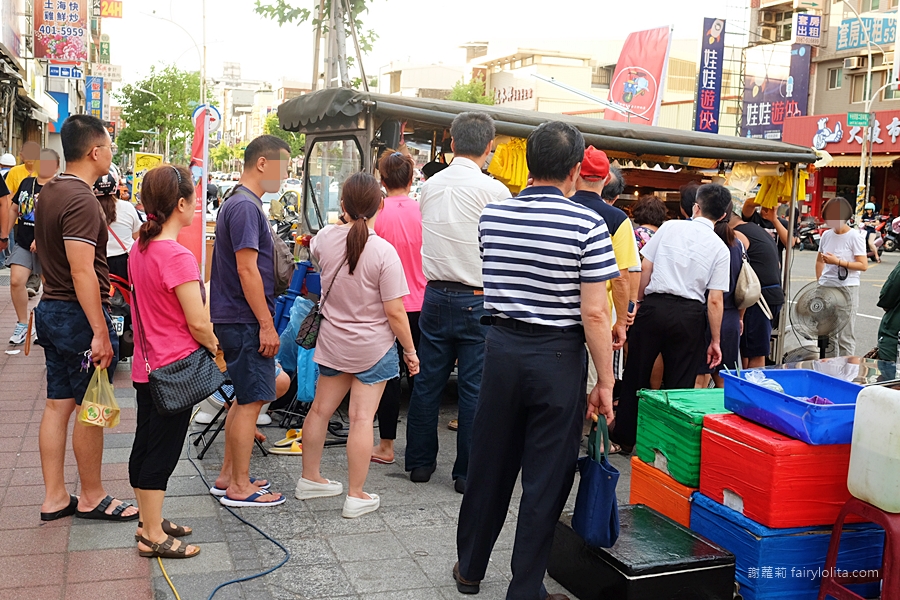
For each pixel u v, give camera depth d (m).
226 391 5.36
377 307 4.21
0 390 6.25
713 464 3.62
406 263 5.54
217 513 4.21
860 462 3.13
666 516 3.84
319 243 4.36
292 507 4.35
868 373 4.09
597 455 3.16
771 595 3.35
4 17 15.70
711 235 5.16
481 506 3.38
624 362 5.84
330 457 5.25
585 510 3.16
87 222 3.69
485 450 3.34
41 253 3.81
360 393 4.27
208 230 11.09
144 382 3.58
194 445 5.25
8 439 5.14
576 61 69.56
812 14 35.25
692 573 3.22
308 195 7.49
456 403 6.85
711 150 7.22
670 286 5.15
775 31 40.34
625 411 5.47
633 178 8.96
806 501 3.33
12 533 3.85
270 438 5.55
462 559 3.46
